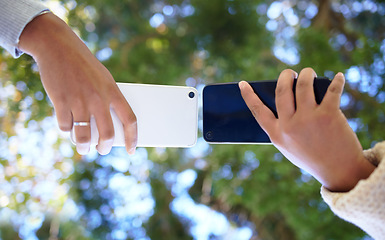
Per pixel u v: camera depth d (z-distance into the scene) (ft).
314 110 2.18
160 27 15.21
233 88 3.22
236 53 13.58
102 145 2.63
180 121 3.72
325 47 13.52
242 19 13.35
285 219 13.85
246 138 3.22
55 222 13.46
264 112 2.52
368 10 14.83
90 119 2.64
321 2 15.30
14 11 2.68
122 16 14.64
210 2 13.30
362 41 14.11
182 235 14.26
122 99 2.70
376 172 1.97
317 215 12.49
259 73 14.07
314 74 2.32
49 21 2.69
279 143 2.41
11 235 13.03
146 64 14.43
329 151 2.16
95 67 2.66
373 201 1.97
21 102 11.98
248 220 14.48
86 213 13.60
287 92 2.27
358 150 2.17
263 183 12.90
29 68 11.54
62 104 2.59
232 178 13.16
